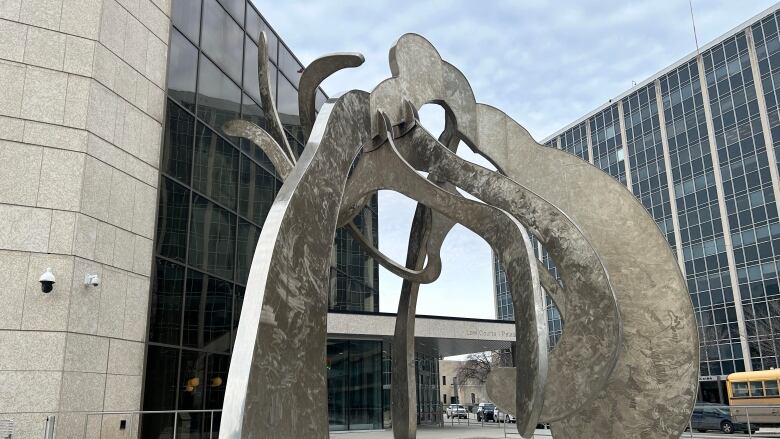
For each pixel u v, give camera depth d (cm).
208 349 1548
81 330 1112
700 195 4841
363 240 781
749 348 4319
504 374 701
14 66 1135
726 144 4684
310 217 440
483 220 585
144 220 1307
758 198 4416
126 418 1205
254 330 355
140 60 1336
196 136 1580
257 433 343
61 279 1091
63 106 1156
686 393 674
